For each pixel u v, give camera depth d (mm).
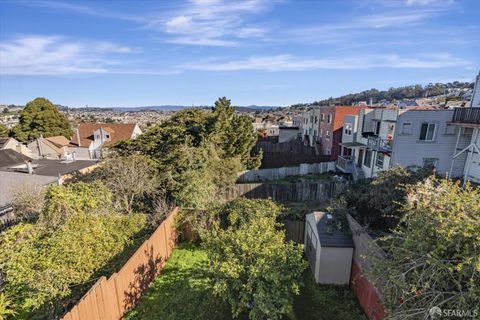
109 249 8141
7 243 6980
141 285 8422
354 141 23609
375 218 9352
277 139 43812
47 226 8320
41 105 42781
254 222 8211
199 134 19000
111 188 13453
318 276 9195
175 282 9234
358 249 8453
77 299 7023
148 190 14062
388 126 18531
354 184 11625
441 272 4215
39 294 6230
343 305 8148
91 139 37094
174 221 11688
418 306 4395
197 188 12844
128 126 38812
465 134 17062
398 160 17734
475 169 16156
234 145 23406
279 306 6566
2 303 6484
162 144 17906
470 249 4082
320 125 32375
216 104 24406
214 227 9523
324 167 25812
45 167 19984
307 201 18719
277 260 6824
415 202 5922
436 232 4523
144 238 10406
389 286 4949
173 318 7551
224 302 8078
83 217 8336
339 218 9609
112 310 6930
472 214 4465
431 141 17406
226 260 6930
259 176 23984
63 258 6688
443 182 5816
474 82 16109
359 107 27750
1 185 15008
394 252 5055
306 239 11320
